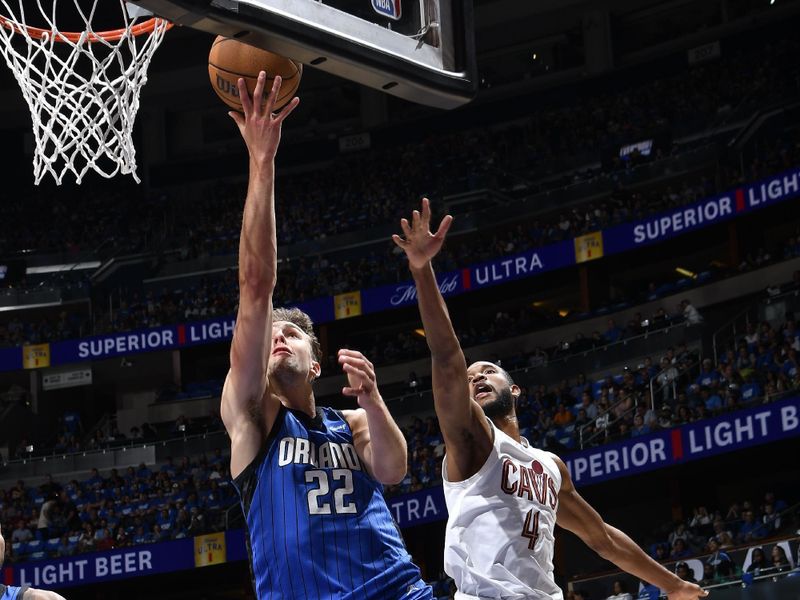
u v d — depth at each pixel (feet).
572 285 82.94
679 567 47.73
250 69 11.28
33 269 98.89
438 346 12.26
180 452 79.56
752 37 89.51
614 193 79.41
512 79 102.53
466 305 85.81
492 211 85.40
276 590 10.16
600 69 96.84
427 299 12.09
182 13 9.48
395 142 101.60
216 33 9.98
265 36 10.07
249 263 10.36
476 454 12.96
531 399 70.28
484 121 99.19
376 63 10.91
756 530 50.75
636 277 82.38
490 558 12.80
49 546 70.79
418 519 63.31
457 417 12.55
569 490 14.83
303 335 11.25
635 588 48.57
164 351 90.33
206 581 76.59
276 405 10.82
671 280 81.76
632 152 85.71
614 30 97.60
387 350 82.07
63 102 17.51
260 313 10.30
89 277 96.53
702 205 69.56
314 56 10.55
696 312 66.85
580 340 72.02
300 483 10.40
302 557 10.15
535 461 13.55
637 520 68.39
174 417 86.48
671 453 56.90
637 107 91.56
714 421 55.67
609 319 74.13
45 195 105.40
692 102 88.38
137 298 93.50
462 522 13.00
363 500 10.62
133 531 70.95
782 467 62.23
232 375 10.52
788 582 43.19
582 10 97.30
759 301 64.69
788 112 77.77
